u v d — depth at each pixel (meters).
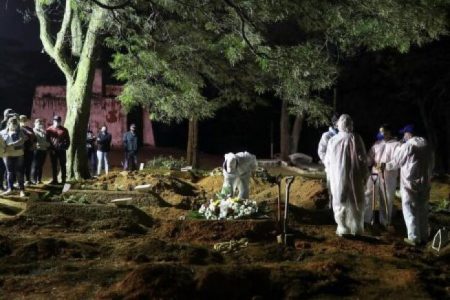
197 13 14.75
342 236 10.24
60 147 14.78
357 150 10.01
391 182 11.43
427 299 7.02
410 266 8.43
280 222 10.24
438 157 28.42
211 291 6.99
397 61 27.28
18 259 8.41
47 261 8.45
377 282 7.62
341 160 10.03
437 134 30.53
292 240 9.48
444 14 15.91
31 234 10.27
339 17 14.65
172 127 34.34
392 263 8.51
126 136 19.78
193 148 21.38
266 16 14.38
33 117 28.91
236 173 11.68
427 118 28.39
